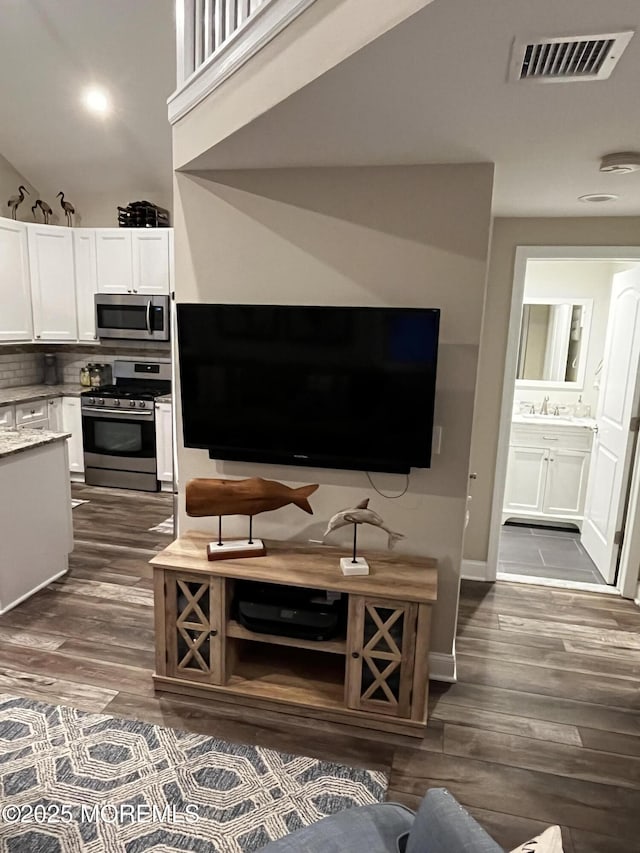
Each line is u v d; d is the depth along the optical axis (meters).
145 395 5.37
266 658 2.76
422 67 1.49
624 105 1.70
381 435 2.49
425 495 2.64
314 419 2.55
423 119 1.87
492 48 1.38
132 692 2.59
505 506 5.12
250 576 2.39
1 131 5.13
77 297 5.57
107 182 5.58
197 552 2.61
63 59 4.27
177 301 2.78
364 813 1.43
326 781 2.11
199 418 2.69
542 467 4.98
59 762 2.17
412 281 2.51
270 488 2.52
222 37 2.29
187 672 2.56
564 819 2.00
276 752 2.25
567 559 4.38
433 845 1.08
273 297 2.66
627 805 2.06
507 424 3.68
